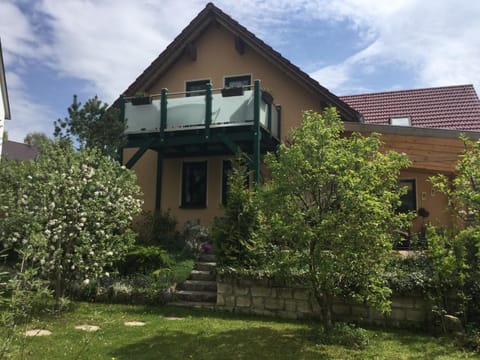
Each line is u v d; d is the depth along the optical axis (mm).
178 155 14820
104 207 8055
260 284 8219
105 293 8945
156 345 5844
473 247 6785
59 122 11562
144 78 15492
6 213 7699
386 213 5895
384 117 16375
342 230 5840
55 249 7516
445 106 15984
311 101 14156
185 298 8984
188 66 15688
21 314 3998
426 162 11742
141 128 12781
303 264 6086
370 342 6246
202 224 14406
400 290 7262
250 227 8945
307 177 6070
